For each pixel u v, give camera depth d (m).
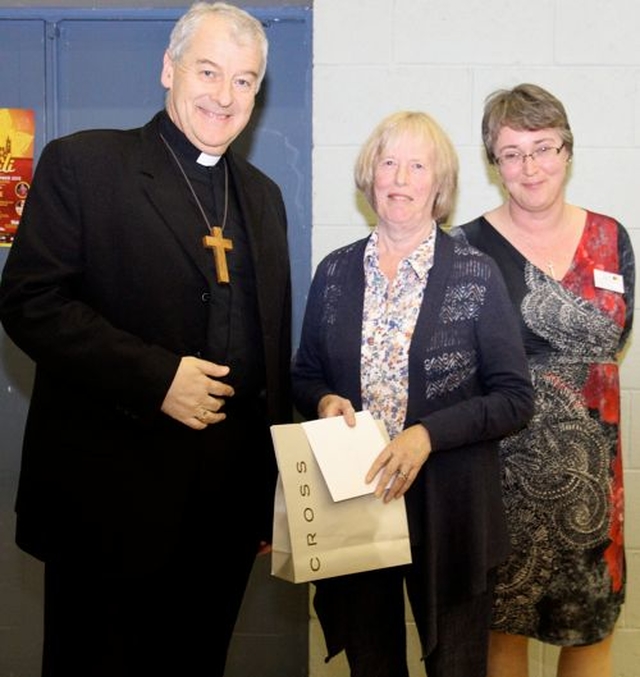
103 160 1.46
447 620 1.51
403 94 2.29
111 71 2.39
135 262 1.45
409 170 1.55
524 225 1.90
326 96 2.30
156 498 1.47
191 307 1.49
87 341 1.37
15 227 2.40
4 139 2.40
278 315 1.64
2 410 2.47
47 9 2.38
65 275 1.42
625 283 1.92
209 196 1.59
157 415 1.40
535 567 1.84
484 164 2.31
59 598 1.51
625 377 2.33
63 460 1.46
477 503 1.50
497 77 2.29
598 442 1.84
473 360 1.55
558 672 2.02
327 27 2.29
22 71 2.39
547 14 2.27
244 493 1.67
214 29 1.51
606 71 2.27
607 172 2.29
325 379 1.67
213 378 1.49
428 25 2.28
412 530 1.52
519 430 1.64
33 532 1.50
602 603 1.87
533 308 1.83
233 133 1.58
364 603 1.56
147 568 1.46
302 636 2.51
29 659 2.52
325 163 2.32
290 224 2.43
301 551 1.42
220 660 1.75
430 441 1.44
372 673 1.56
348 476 1.44
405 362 1.53
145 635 1.56
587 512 1.84
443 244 1.60
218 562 1.67
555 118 1.77
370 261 1.62
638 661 2.38
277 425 1.47
